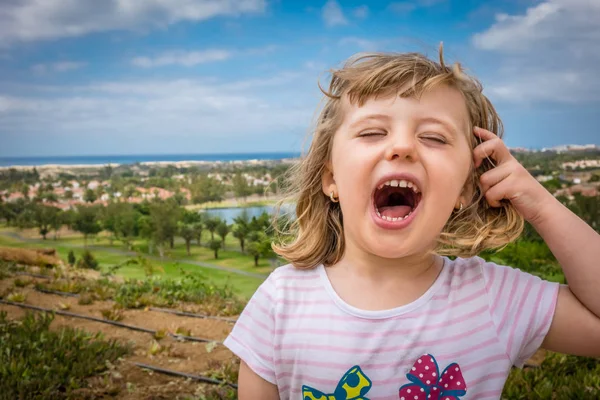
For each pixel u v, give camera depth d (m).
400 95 1.12
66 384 3.92
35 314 5.92
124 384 4.05
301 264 1.34
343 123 1.21
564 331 1.20
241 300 7.34
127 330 5.54
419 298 1.21
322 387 1.18
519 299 1.22
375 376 1.16
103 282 7.89
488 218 1.34
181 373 4.27
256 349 1.26
